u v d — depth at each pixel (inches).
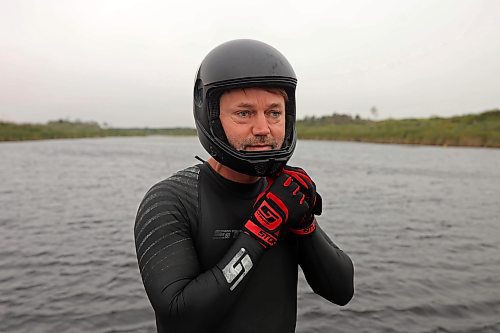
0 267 301.9
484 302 251.0
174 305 65.6
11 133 4126.5
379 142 3521.2
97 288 262.5
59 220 470.3
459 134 2928.2
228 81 68.8
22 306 235.9
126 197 653.3
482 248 374.6
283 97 72.3
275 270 79.0
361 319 228.5
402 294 262.7
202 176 78.6
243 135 69.8
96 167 1214.3
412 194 722.8
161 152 2108.8
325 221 484.4
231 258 68.4
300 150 2343.8
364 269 310.3
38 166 1222.3
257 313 76.3
